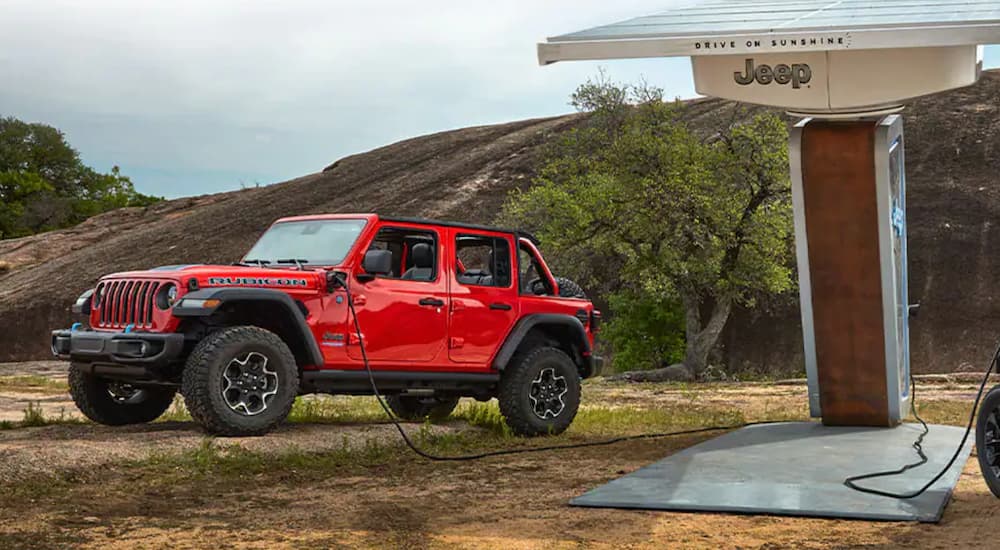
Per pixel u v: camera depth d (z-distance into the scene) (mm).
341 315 9508
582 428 11797
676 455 9109
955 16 7711
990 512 6621
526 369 10766
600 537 5938
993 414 7000
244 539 5816
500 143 71125
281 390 9078
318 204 67000
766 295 35406
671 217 28219
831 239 10750
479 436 10688
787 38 7902
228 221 67438
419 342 10023
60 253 72062
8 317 54812
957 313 35406
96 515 6488
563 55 8492
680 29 8430
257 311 9312
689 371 29094
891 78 9516
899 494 7105
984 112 50469
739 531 6113
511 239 10914
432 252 10305
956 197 41812
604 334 32531
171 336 8758
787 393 19250
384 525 6266
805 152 10531
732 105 55375
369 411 12578
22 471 7586
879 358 10945
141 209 80688
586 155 32219
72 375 10023
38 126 128375
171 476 7852
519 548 5637
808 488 7426
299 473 8234
